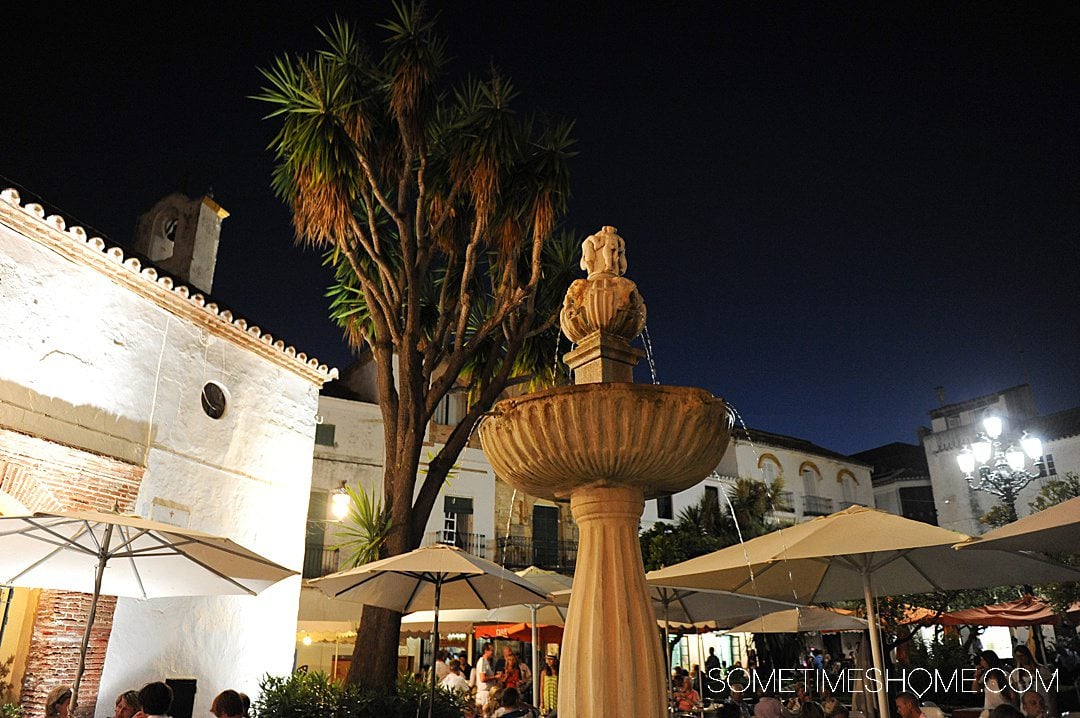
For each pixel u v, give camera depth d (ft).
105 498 28.17
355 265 33.35
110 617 28.45
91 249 28.71
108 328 29.40
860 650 42.47
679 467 13.10
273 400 37.83
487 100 34.06
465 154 32.83
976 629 65.00
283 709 26.20
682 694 42.63
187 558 21.76
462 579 26.89
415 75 32.12
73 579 22.47
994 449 44.29
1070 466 93.30
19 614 26.61
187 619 31.55
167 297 32.07
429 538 75.25
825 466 111.86
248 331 36.06
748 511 89.25
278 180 33.14
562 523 84.48
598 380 14.83
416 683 28.71
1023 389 104.06
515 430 13.04
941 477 109.60
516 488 14.42
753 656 67.31
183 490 31.73
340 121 31.83
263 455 36.58
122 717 20.03
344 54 33.19
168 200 47.57
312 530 68.44
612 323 15.10
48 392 26.71
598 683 12.27
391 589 27.17
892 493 116.16
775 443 107.14
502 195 33.55
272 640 35.60
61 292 27.71
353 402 73.82
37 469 25.91
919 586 25.52
